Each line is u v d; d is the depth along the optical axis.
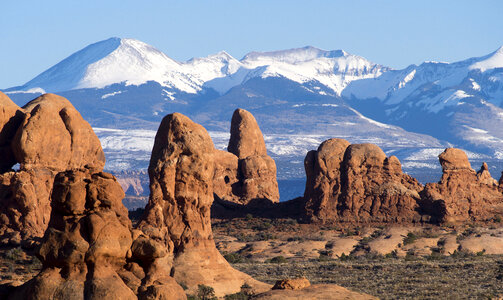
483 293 80.19
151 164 74.12
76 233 34.72
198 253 70.88
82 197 35.41
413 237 130.88
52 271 34.44
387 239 130.38
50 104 98.56
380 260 114.44
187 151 73.75
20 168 94.31
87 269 34.56
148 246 36.44
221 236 136.00
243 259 115.88
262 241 130.75
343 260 116.25
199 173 73.00
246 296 67.62
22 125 95.62
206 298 65.69
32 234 90.38
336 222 141.38
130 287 35.69
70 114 100.94
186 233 71.56
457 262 107.25
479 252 122.19
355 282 88.69
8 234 89.25
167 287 35.94
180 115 75.62
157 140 75.44
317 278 92.12
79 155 100.75
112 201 35.84
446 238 130.38
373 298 53.00
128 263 36.66
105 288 33.84
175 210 72.50
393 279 91.00
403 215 141.00
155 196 72.94
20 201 91.50
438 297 77.62
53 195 35.66
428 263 105.69
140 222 72.38
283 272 97.12
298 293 53.38
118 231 35.59
